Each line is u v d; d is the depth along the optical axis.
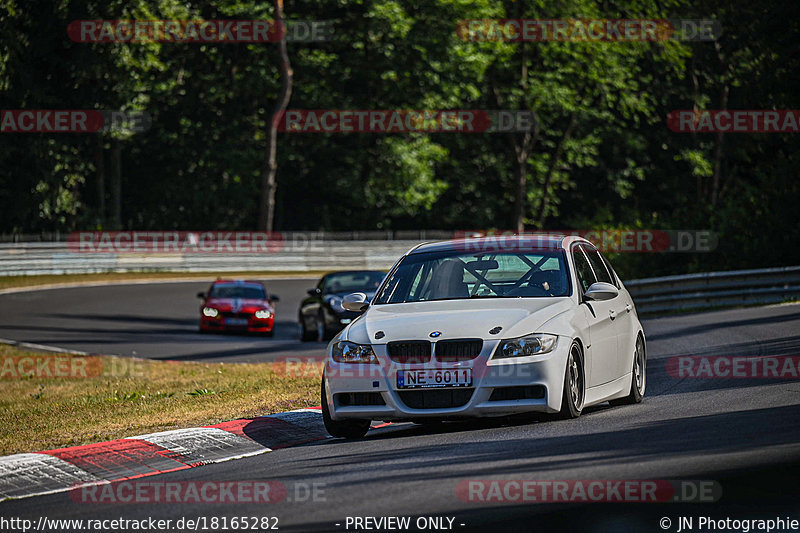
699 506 20.86
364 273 91.44
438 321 32.50
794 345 56.75
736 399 36.56
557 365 31.86
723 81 197.25
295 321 116.56
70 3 171.88
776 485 22.20
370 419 32.47
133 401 47.41
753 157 157.25
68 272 160.38
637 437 28.33
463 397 31.42
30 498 26.56
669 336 69.81
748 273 97.12
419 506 21.81
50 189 178.62
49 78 179.12
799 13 140.75
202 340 91.12
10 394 56.34
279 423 36.25
